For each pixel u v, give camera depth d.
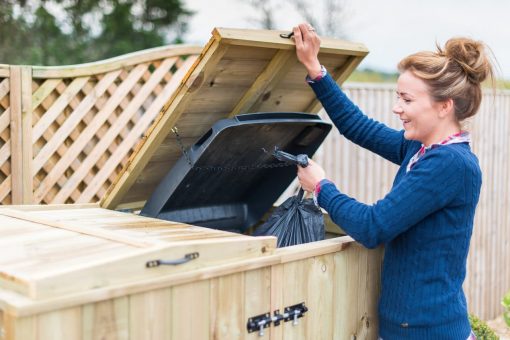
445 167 1.84
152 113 4.29
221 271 1.75
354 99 4.86
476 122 5.36
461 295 2.05
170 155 2.43
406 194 1.85
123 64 4.04
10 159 3.54
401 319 2.01
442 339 1.97
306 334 2.07
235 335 1.83
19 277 1.41
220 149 2.34
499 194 5.71
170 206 2.50
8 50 8.95
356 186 5.01
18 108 3.51
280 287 1.96
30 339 1.37
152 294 1.61
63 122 3.82
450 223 1.92
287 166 2.72
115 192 2.44
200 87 2.11
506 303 4.52
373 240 1.89
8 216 2.24
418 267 1.96
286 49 2.25
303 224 2.47
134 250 1.66
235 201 2.87
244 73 2.26
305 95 2.70
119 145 4.13
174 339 1.67
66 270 1.44
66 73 3.73
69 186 3.84
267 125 2.37
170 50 4.31
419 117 1.93
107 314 1.52
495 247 5.73
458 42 1.95
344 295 2.22
